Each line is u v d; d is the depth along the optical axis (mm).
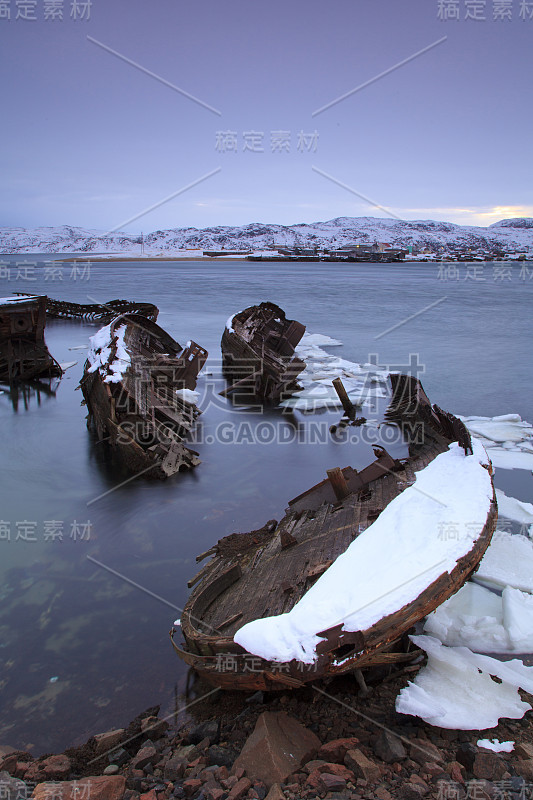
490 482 8898
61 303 45844
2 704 6812
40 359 24953
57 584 9484
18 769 5668
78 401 21953
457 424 11844
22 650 7789
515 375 25797
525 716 5641
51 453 16141
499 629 7102
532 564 8914
